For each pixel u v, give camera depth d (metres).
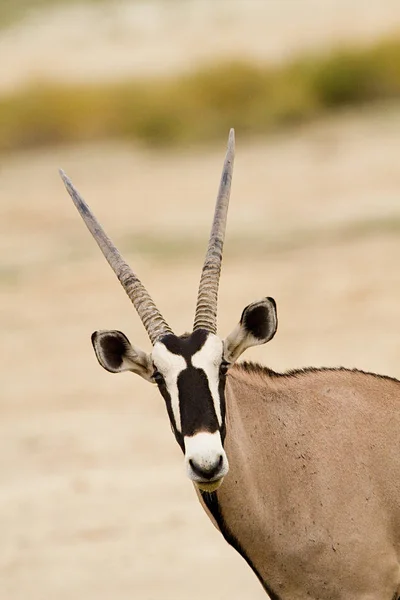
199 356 23.00
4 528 37.72
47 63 116.56
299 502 24.25
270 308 23.56
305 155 85.19
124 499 39.19
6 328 60.41
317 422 24.78
